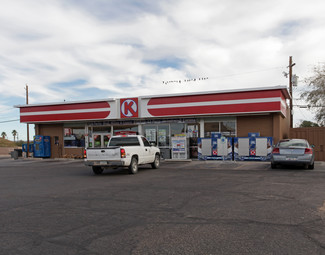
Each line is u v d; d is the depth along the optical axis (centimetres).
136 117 2064
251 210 611
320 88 2445
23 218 577
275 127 1834
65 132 2448
